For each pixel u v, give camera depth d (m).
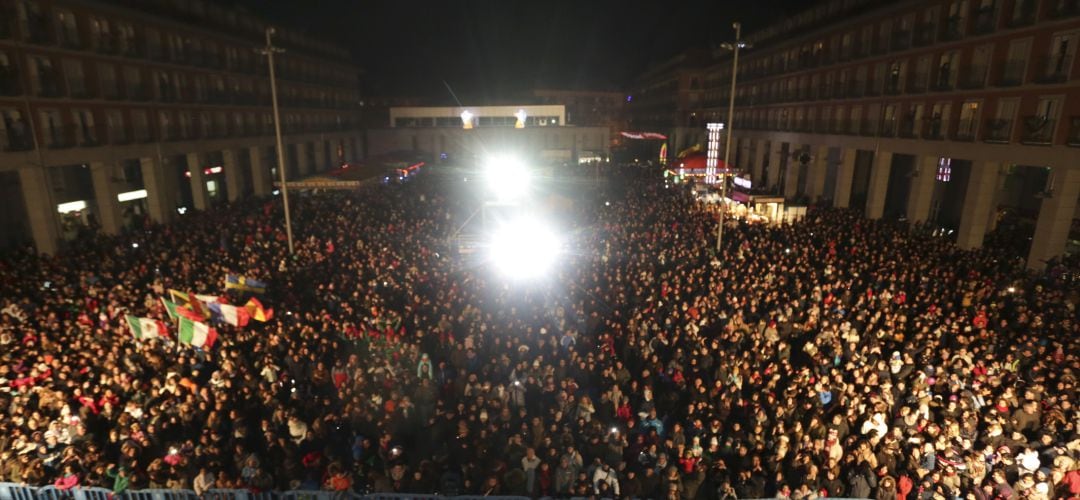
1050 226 23.02
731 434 10.34
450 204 37.81
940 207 34.97
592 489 8.97
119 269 20.34
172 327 14.21
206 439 10.01
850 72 37.47
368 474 9.82
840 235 24.58
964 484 9.02
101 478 9.33
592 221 30.45
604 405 11.60
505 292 17.77
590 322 15.51
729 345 13.53
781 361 12.63
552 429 10.57
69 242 28.12
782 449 9.59
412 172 58.31
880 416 10.14
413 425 11.55
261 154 48.03
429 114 73.00
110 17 31.70
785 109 47.22
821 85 41.22
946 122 28.66
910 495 9.14
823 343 13.56
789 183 46.09
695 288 17.59
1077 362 12.22
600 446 10.12
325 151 62.91
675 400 11.94
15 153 25.20
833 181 43.56
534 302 17.62
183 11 38.69
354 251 22.78
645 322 14.71
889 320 14.26
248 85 46.44
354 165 44.00
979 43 26.52
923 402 10.70
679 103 70.81
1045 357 12.84
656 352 13.88
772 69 49.69
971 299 16.20
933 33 29.47
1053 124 22.80
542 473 9.41
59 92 27.77
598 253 22.98
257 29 48.19
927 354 12.64
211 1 42.12
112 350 12.73
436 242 26.22
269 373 12.43
